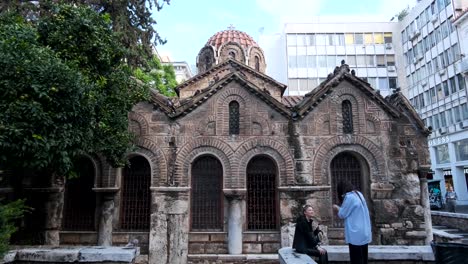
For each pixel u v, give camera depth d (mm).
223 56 28328
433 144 45094
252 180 15961
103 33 11570
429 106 46594
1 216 8320
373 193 15484
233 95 16219
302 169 15578
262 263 14617
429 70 46875
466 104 38594
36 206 15172
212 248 15164
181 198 15375
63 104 9133
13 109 8414
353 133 15969
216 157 15742
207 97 16047
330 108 16156
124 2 20094
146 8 21500
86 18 11188
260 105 16141
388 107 16141
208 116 16016
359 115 16156
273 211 15758
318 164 15688
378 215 15281
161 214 15219
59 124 9156
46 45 10961
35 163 8797
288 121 16031
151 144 15766
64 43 10844
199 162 16078
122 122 12492
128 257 9789
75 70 9641
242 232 15234
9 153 8523
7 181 15055
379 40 56844
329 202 15359
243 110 16094
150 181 15859
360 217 8062
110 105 12172
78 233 15281
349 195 8297
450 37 41812
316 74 56125
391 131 16094
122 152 13023
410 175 15734
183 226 15172
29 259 9859
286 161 15641
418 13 49781
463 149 39500
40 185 15383
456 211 31000
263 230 15492
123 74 12508
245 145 15781
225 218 15453
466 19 37750
